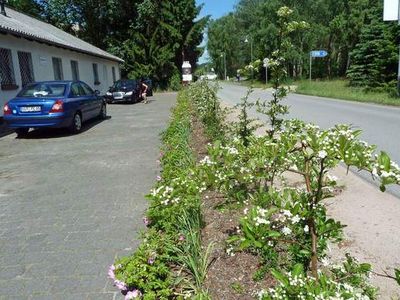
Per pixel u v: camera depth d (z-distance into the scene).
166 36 41.44
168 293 2.91
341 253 3.68
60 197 5.62
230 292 3.04
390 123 12.37
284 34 5.17
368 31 27.62
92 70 27.75
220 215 4.40
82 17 42.78
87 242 4.07
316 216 2.35
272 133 4.63
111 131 12.02
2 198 5.69
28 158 8.41
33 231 4.42
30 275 3.45
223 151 2.73
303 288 2.06
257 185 2.93
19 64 16.05
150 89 32.66
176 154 6.31
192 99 15.62
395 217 4.53
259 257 3.46
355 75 28.86
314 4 58.16
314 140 2.16
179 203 3.81
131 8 41.97
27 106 10.58
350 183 5.91
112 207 5.11
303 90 30.48
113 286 3.23
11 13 21.30
